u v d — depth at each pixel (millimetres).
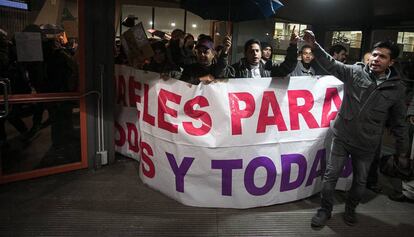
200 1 4023
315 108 3281
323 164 3457
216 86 3016
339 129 2904
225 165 3074
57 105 3984
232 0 3895
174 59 4984
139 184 3652
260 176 3148
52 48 3639
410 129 4000
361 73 2764
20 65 3496
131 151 4297
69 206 3152
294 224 3010
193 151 3082
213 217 3053
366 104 2715
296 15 6277
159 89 3312
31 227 2795
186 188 3184
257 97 3074
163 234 2777
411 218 3230
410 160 3082
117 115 4367
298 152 3244
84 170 3969
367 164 2879
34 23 3510
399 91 2701
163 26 7539
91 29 3738
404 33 4844
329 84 3303
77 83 3814
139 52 4242
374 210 3357
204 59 3482
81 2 3619
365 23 5293
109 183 3656
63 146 4059
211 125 3041
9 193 3357
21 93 3543
